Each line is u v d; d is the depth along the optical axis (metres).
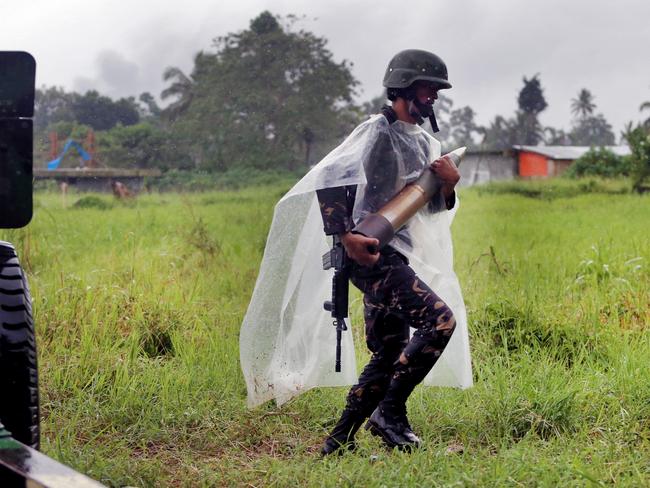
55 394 4.86
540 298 6.57
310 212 4.23
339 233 3.95
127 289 6.70
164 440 4.35
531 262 8.30
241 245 10.35
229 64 34.72
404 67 4.13
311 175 3.98
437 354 4.01
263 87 34.41
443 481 3.60
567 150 39.62
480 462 3.80
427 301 4.00
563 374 5.02
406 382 4.06
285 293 4.27
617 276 7.59
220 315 6.46
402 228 4.12
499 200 21.48
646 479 3.62
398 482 3.59
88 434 4.39
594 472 3.66
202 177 29.67
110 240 10.48
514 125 82.81
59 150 35.22
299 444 4.25
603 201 18.39
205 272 8.24
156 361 5.40
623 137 23.05
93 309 6.07
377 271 4.05
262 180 30.70
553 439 4.17
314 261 4.28
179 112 37.16
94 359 5.27
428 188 4.06
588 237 10.66
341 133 35.00
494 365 5.16
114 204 19.66
